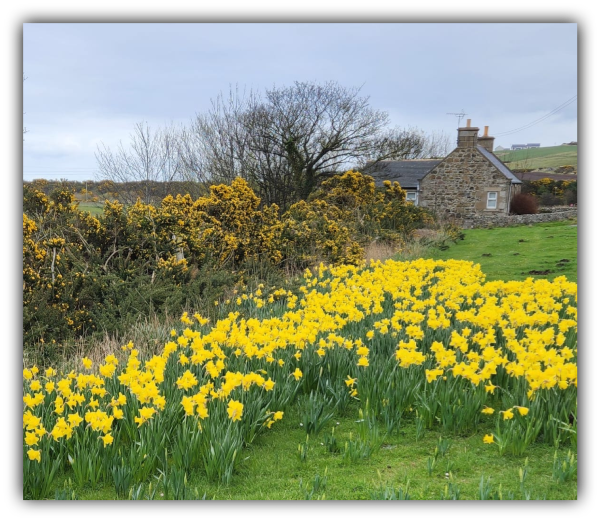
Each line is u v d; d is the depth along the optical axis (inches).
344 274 449.4
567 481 168.2
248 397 216.1
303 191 1014.4
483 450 193.3
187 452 182.4
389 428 204.1
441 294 370.0
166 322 350.0
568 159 3818.9
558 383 197.5
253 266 520.7
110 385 228.5
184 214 503.5
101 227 429.7
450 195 1515.7
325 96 1026.7
